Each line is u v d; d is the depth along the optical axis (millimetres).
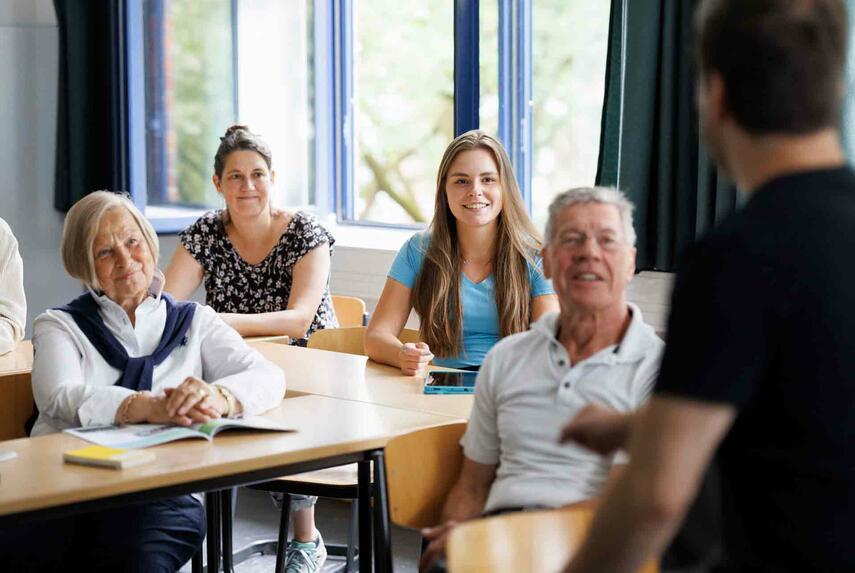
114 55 5035
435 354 3236
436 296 3207
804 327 1100
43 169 5242
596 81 4289
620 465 1976
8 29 5125
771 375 1133
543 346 2152
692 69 3539
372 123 5223
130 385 2564
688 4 3525
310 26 5320
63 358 2527
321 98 5309
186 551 2562
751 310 1101
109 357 2586
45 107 5219
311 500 3354
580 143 4363
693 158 3600
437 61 4922
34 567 2418
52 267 5289
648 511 1122
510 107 4516
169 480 1991
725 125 1180
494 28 4492
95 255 2588
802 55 1114
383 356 3062
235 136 3900
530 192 4543
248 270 3945
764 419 1153
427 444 2180
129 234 2621
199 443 2199
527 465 2088
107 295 2637
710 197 3533
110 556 2439
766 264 1102
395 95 5105
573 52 4344
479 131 3236
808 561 1143
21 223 5215
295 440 2221
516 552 1658
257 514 4219
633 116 3654
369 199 5289
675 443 1115
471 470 2193
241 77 5348
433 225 3270
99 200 2627
